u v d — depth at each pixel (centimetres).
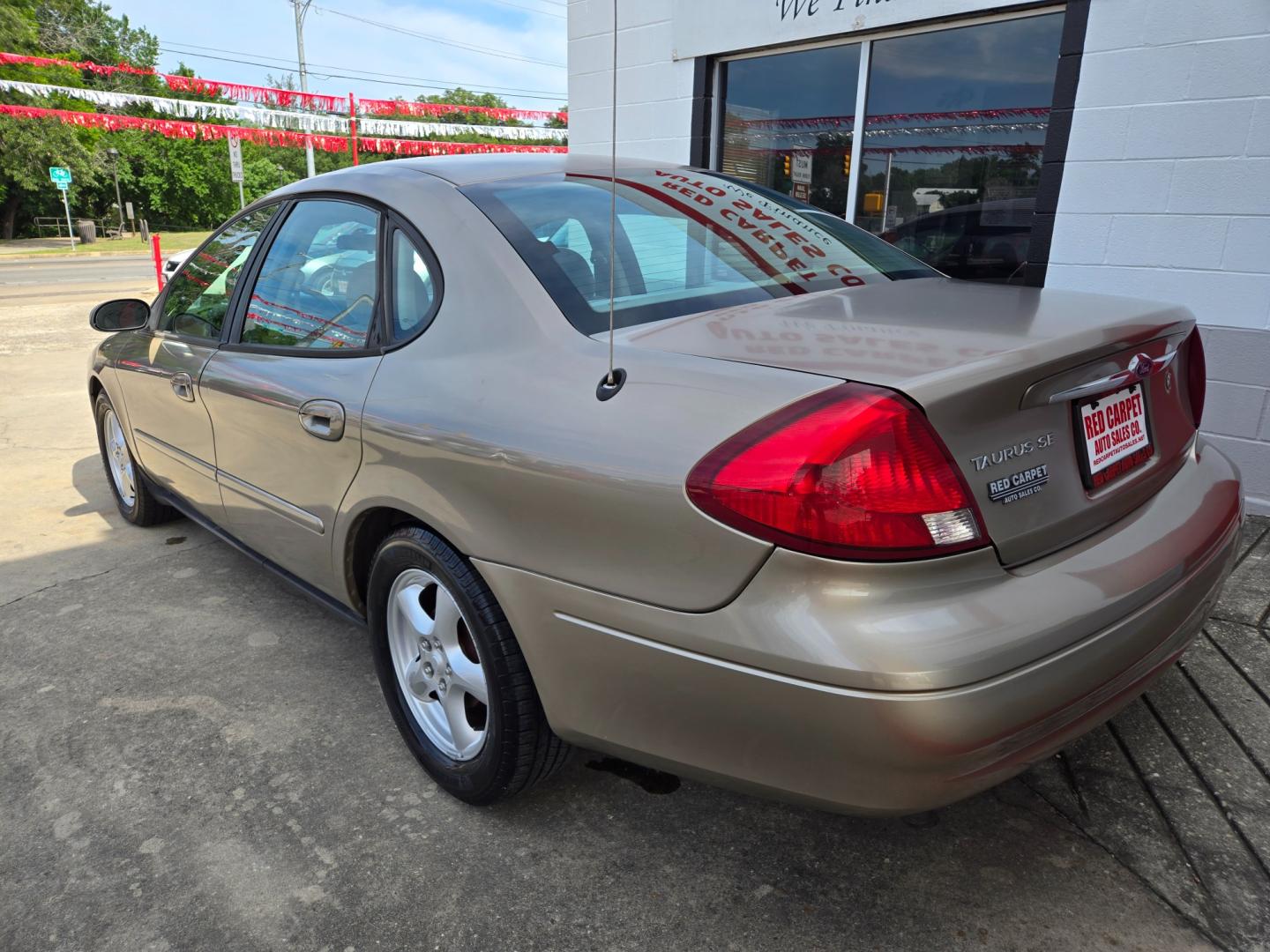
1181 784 215
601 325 183
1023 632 137
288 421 240
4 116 3706
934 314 177
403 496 199
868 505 132
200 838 204
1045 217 434
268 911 183
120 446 404
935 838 200
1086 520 162
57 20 4288
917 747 131
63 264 2575
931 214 494
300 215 270
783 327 170
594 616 160
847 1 482
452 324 202
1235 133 375
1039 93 440
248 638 301
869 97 502
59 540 394
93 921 181
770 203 258
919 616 133
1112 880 187
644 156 614
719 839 202
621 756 172
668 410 154
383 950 172
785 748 142
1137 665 158
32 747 240
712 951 171
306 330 249
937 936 173
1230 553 190
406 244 221
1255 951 168
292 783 224
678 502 146
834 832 204
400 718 227
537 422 171
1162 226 401
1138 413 184
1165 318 182
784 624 136
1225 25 368
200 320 307
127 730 248
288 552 263
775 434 138
